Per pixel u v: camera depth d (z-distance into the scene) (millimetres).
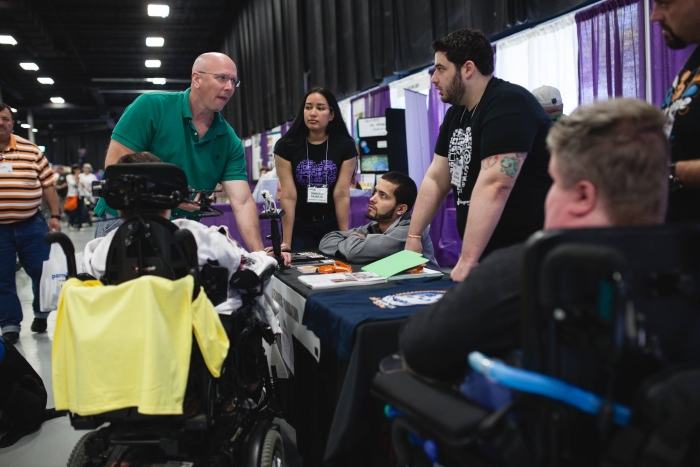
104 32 15367
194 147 2510
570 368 804
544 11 4996
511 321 950
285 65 11047
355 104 8375
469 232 1875
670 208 1399
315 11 9406
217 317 1479
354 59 8297
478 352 948
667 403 727
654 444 723
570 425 794
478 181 1889
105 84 22406
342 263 2316
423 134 5367
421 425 1015
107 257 1507
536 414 824
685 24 1296
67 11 13406
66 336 1427
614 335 725
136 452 1641
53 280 3236
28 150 3926
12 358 2590
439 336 1021
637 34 4172
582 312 767
